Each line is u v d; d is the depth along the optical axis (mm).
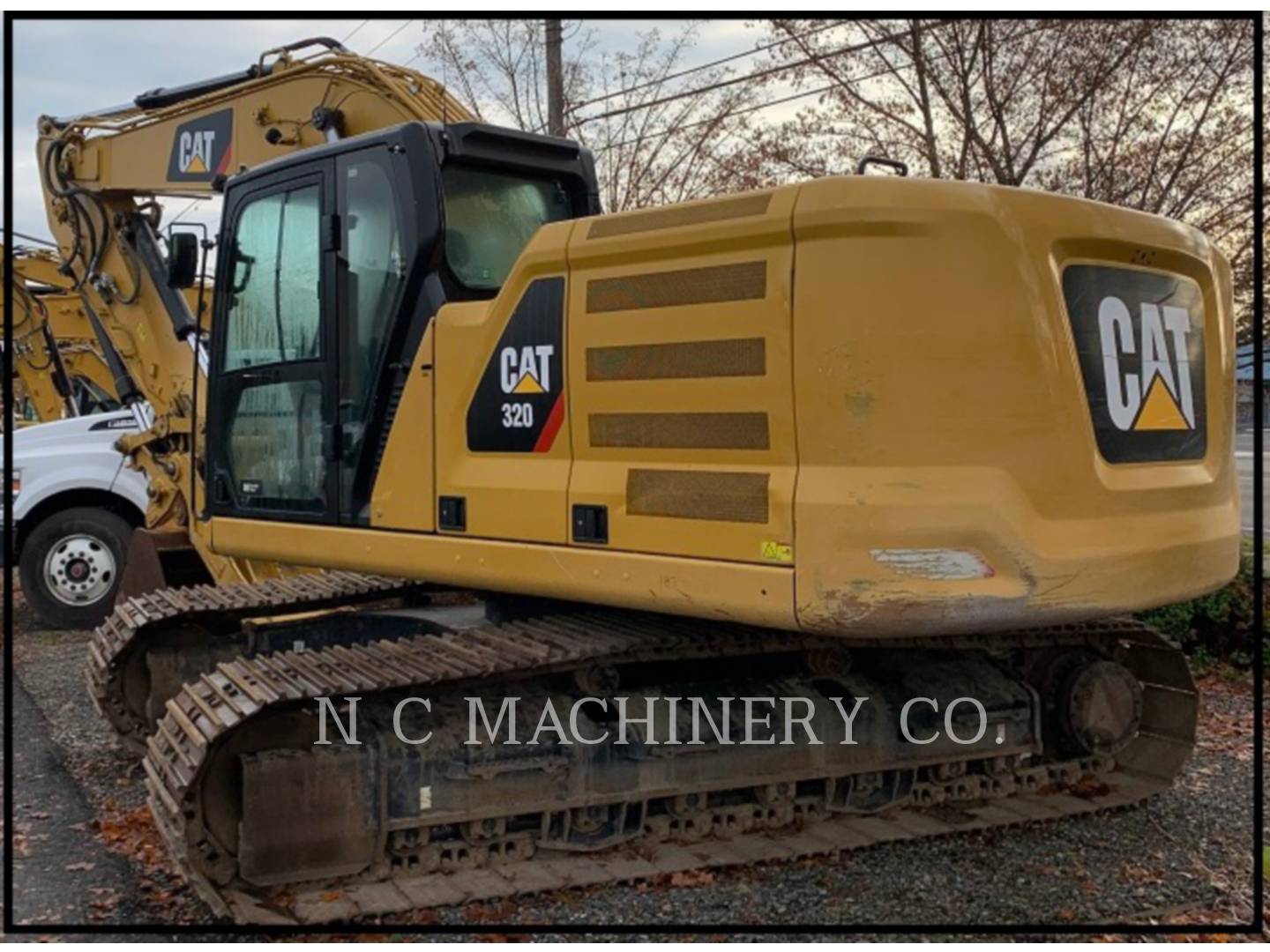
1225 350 4707
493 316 4500
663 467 4035
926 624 3674
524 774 4445
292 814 4129
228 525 5570
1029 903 4348
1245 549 8641
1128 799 5379
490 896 4230
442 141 4945
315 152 5164
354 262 5023
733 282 3895
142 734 6141
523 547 4355
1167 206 10312
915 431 3707
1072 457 3893
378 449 4922
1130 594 4000
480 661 4379
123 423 10000
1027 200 3928
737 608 3812
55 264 11141
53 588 9766
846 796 4957
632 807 4672
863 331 3699
